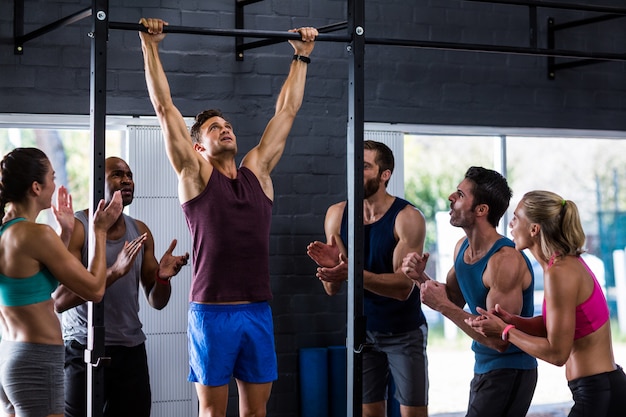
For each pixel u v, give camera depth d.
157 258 5.20
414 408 4.62
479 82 6.04
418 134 5.97
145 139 5.22
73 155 8.75
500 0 4.25
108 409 4.25
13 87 5.02
